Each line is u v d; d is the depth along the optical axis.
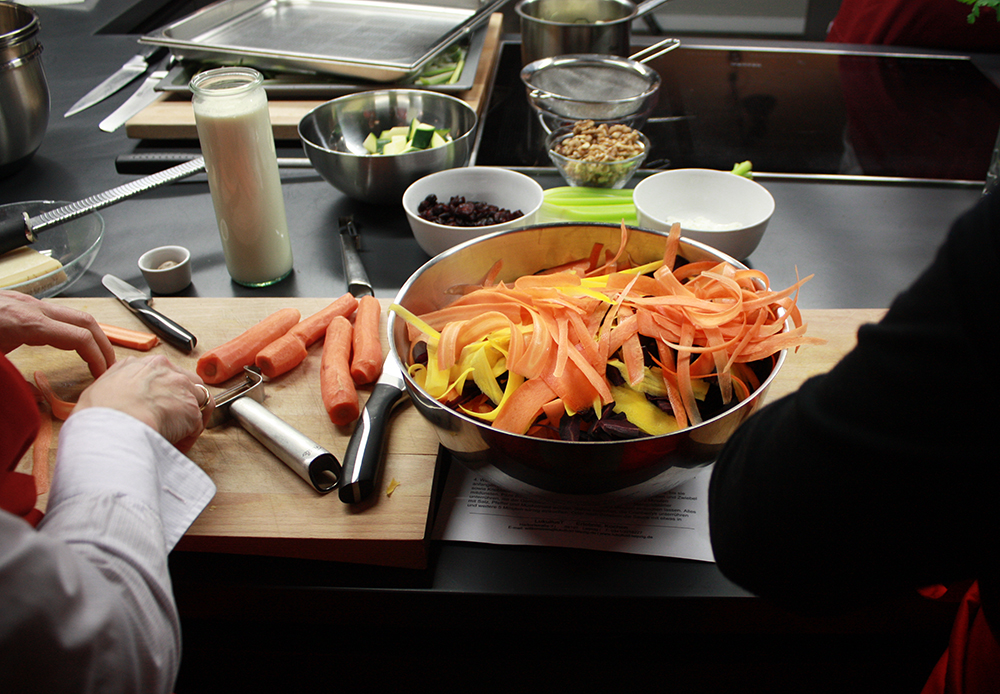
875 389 0.34
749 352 0.68
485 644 0.76
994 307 0.29
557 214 1.17
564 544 0.69
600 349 0.68
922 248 1.14
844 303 1.02
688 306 0.71
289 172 1.42
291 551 0.68
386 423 0.77
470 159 1.43
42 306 0.79
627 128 1.31
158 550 0.51
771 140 1.46
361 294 1.04
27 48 1.26
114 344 0.91
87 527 0.48
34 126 1.33
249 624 0.75
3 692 0.38
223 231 1.03
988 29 1.85
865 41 2.05
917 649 0.76
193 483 0.60
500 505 0.73
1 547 0.37
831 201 1.26
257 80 0.94
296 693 0.82
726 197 1.13
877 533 0.38
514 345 0.68
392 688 0.81
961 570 0.40
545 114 1.45
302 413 0.82
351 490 0.68
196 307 0.99
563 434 0.65
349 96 1.39
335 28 1.83
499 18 2.15
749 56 1.89
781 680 0.79
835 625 0.70
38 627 0.38
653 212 1.13
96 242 1.06
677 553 0.68
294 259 1.15
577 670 0.78
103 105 1.66
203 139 0.95
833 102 1.62
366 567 0.69
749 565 0.45
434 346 0.72
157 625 0.48
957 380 0.31
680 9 3.55
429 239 1.05
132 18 2.24
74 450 0.53
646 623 0.68
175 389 0.66
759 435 0.43
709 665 0.77
